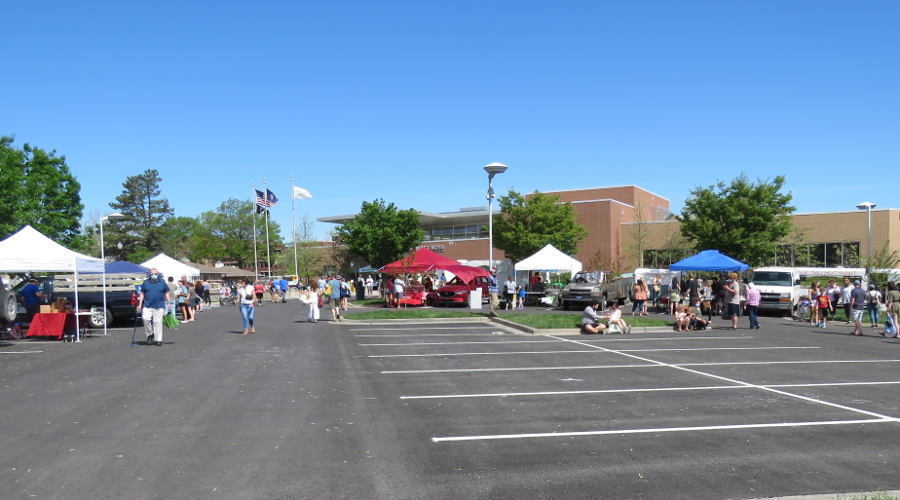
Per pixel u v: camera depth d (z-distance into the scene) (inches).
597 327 753.6
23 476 220.7
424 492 206.1
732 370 467.5
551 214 1804.9
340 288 1034.7
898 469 229.3
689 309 816.9
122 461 238.4
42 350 592.7
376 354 559.2
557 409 331.9
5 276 1182.3
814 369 473.4
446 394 372.8
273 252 4084.6
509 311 1108.5
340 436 276.5
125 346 621.3
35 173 1578.5
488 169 1120.2
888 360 526.0
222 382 411.2
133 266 1041.5
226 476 221.1
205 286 1528.1
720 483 214.5
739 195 1525.6
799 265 1689.2
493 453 250.8
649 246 2036.2
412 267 1205.7
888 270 1253.7
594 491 207.2
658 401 352.2
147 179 3769.7
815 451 252.5
